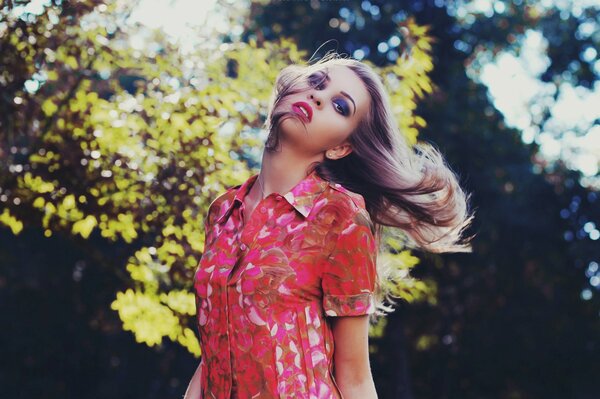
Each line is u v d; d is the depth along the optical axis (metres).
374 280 2.31
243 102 6.58
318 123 2.31
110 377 22.66
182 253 6.27
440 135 19.19
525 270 21.95
